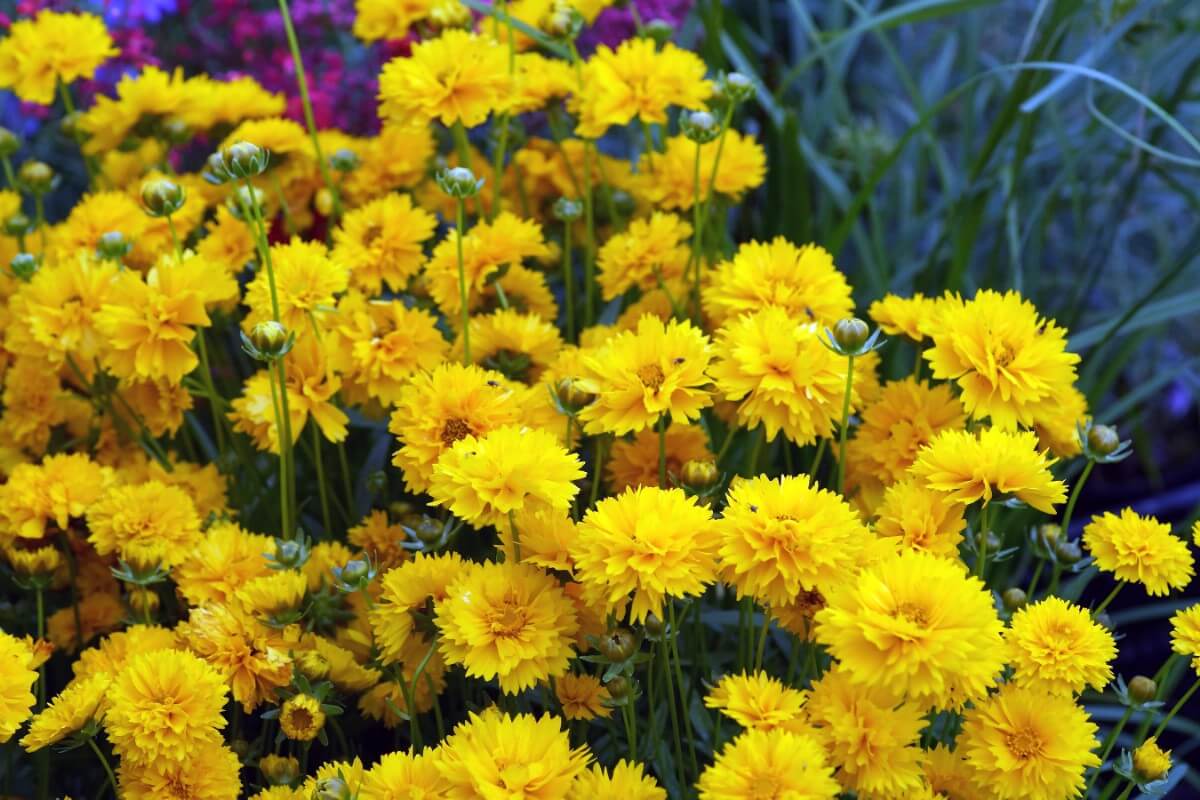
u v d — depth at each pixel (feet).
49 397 3.60
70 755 3.38
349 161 3.80
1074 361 3.18
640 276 3.59
